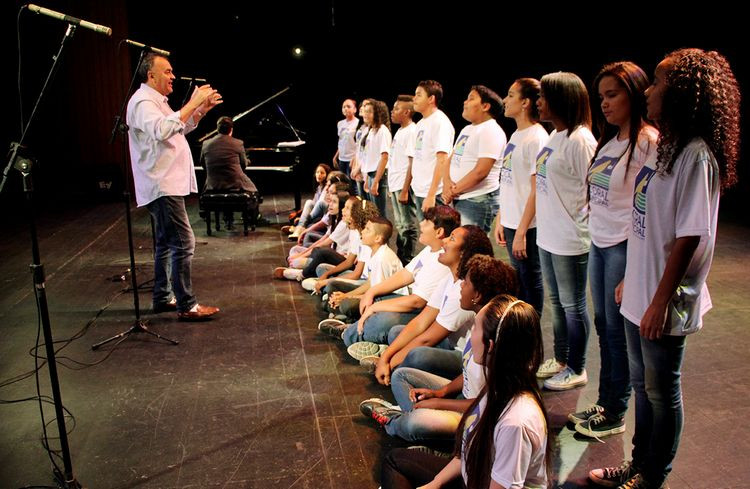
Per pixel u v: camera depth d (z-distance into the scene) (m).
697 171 1.66
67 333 3.65
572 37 8.13
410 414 2.26
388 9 9.29
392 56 9.57
